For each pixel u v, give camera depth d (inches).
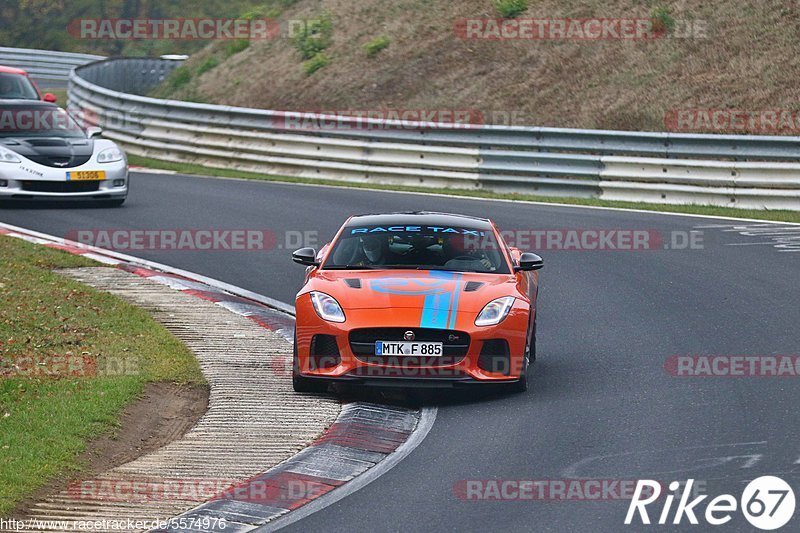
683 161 2684.5
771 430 1042.1
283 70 4340.6
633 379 1252.5
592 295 1738.4
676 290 1758.1
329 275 1267.2
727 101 3265.3
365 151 3102.9
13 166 2359.7
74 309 1505.9
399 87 3912.4
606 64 3634.4
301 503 874.8
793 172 2573.8
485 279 1264.8
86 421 1057.5
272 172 3275.1
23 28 6589.6
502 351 1182.3
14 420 1034.1
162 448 1019.9
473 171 2935.5
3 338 1315.2
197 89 4576.8
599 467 947.3
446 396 1214.9
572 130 2812.5
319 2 4845.0
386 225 1376.7
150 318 1501.0
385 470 956.0
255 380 1253.1
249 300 1701.5
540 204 2674.7
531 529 805.9
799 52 3368.6
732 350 1376.7
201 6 6688.0
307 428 1082.7
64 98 5064.0
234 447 1023.0
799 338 1428.4
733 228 2343.8
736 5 3690.9
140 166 3408.0
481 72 3828.7
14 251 1897.1
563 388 1226.0
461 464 965.8
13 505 852.0
